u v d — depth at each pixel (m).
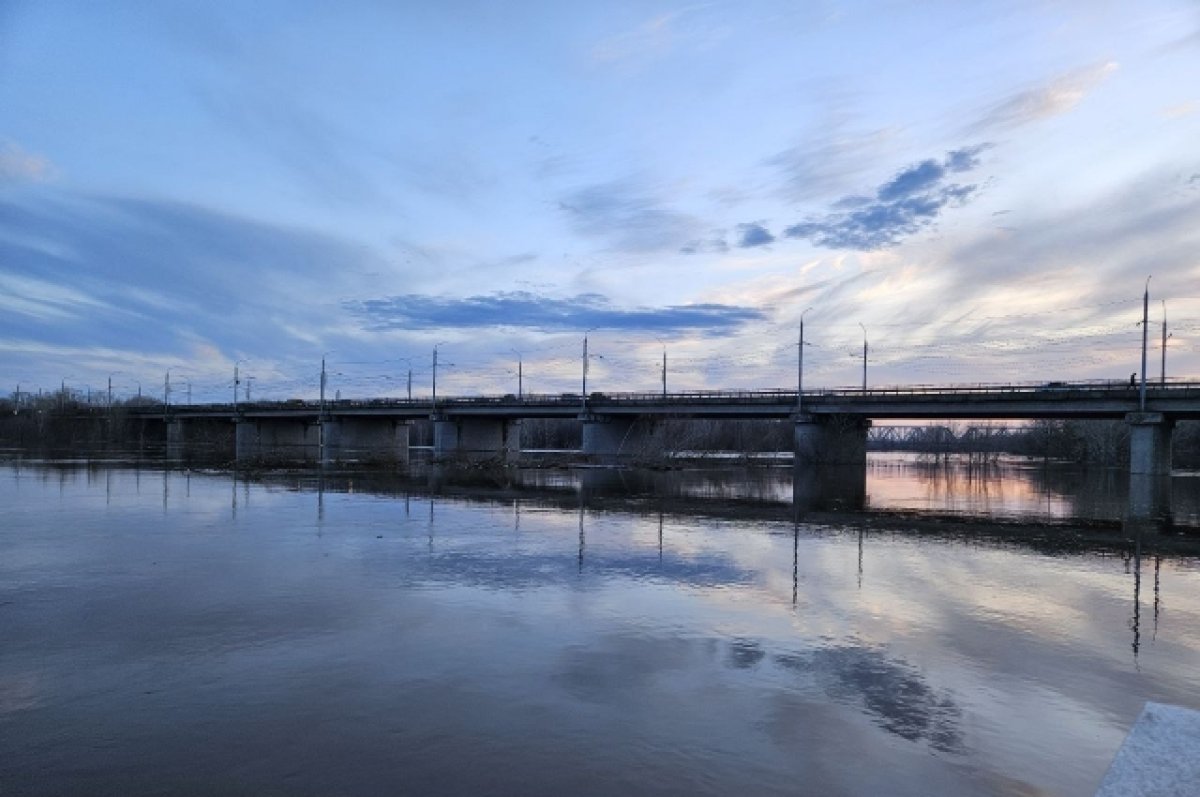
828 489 42.91
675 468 64.69
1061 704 8.35
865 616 12.19
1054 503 35.81
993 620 12.10
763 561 17.23
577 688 8.59
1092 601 13.62
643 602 12.91
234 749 6.86
